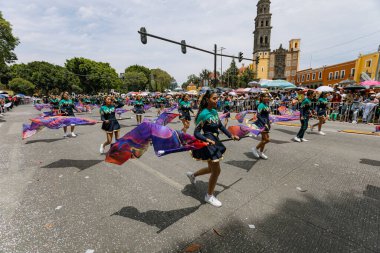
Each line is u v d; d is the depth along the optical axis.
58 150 6.39
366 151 6.23
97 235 2.62
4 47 31.97
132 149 3.34
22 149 6.50
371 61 35.75
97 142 7.44
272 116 7.65
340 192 3.71
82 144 7.14
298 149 6.48
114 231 2.69
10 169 4.80
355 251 2.35
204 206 3.26
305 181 4.16
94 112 20.36
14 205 3.28
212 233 2.65
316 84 53.72
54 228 2.74
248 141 7.57
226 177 4.37
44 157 5.69
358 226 2.78
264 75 69.50
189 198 3.50
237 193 3.68
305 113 7.23
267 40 68.00
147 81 92.44
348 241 2.51
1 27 31.11
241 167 4.94
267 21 66.94
